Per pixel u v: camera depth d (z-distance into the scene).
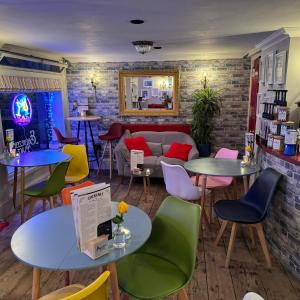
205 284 2.47
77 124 6.22
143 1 2.15
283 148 2.88
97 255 1.53
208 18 2.69
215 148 5.91
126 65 5.88
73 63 5.96
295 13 2.53
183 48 4.69
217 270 2.67
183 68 5.74
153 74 5.82
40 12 2.44
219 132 5.84
